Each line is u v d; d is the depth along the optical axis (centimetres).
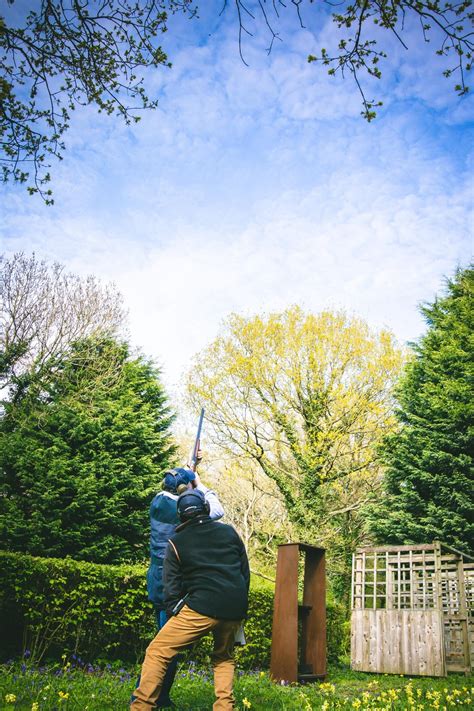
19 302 1441
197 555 332
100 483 1166
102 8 507
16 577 620
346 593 1741
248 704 404
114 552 1134
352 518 1895
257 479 1922
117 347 1545
